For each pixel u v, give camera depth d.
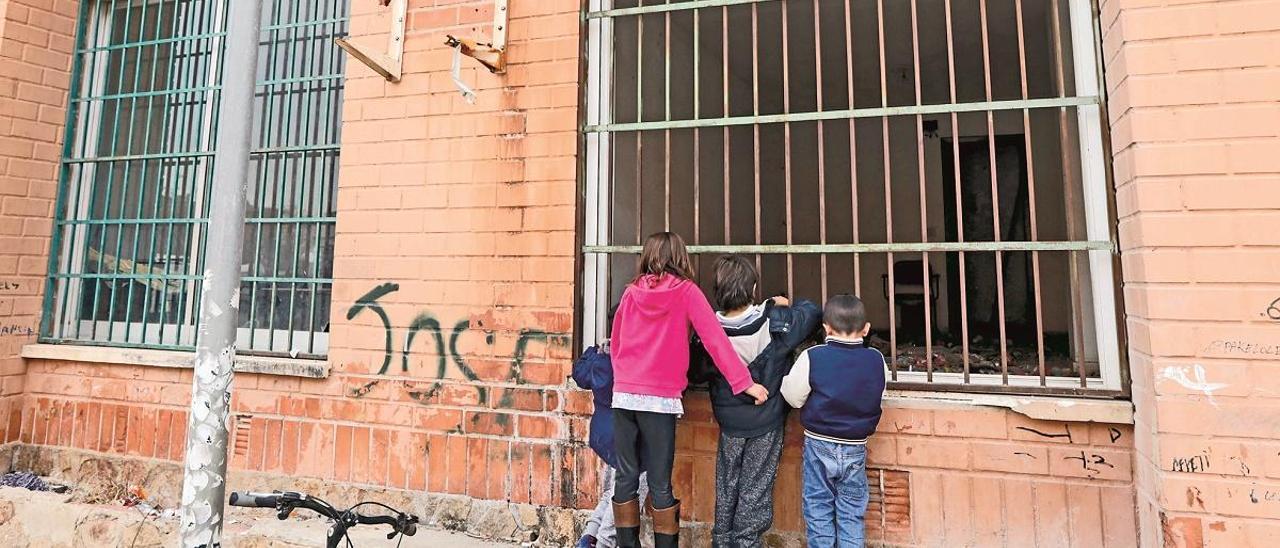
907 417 2.75
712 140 6.22
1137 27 2.42
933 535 2.69
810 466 2.58
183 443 3.58
